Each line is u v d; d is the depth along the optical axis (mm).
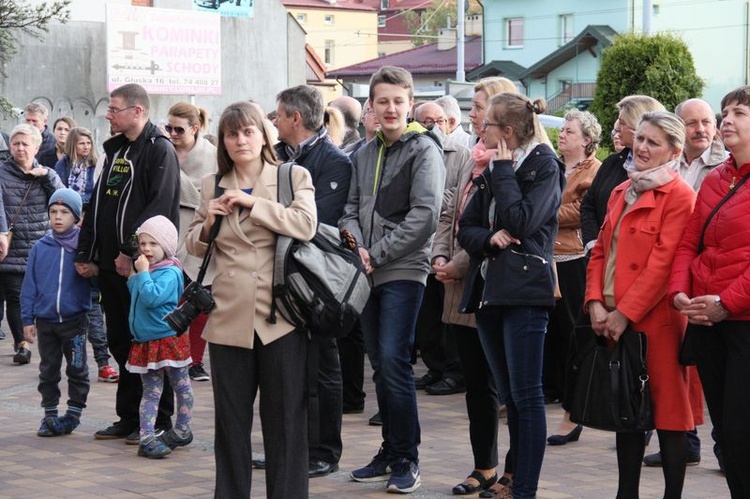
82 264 9172
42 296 9375
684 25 69812
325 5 118375
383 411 8008
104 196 9180
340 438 8258
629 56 37438
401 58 90750
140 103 9141
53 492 7684
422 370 12656
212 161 11469
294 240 6586
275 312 6562
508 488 7391
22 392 11391
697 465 8586
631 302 6691
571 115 10367
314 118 8359
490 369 7426
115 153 9242
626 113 8805
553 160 7129
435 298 11367
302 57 39219
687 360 6672
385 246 7645
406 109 7910
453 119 12766
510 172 7059
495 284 7043
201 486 7855
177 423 8938
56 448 9000
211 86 33375
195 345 11906
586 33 68375
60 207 9422
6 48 24406
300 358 6656
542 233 7090
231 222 6590
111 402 10883
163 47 32000
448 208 9086
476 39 91875
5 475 8141
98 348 12031
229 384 6637
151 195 9070
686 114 9109
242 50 36562
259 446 9000
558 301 10430
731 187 6547
